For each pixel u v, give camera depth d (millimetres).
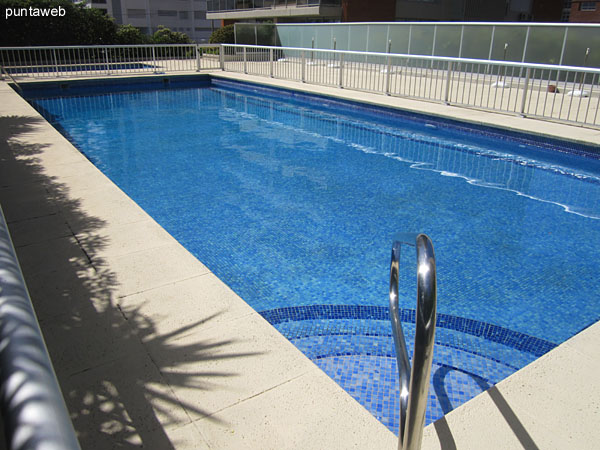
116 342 2518
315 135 9672
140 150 8516
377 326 3455
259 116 11609
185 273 3266
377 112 10672
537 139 7777
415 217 5586
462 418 2072
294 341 3273
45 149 6539
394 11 25672
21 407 652
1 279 1016
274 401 2123
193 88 16172
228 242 4906
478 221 5477
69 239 3775
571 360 2494
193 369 2320
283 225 5344
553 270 4359
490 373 2939
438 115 9266
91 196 4730
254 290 3984
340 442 1911
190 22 65625
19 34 20641
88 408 2066
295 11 26078
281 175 7141
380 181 6887
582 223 5430
